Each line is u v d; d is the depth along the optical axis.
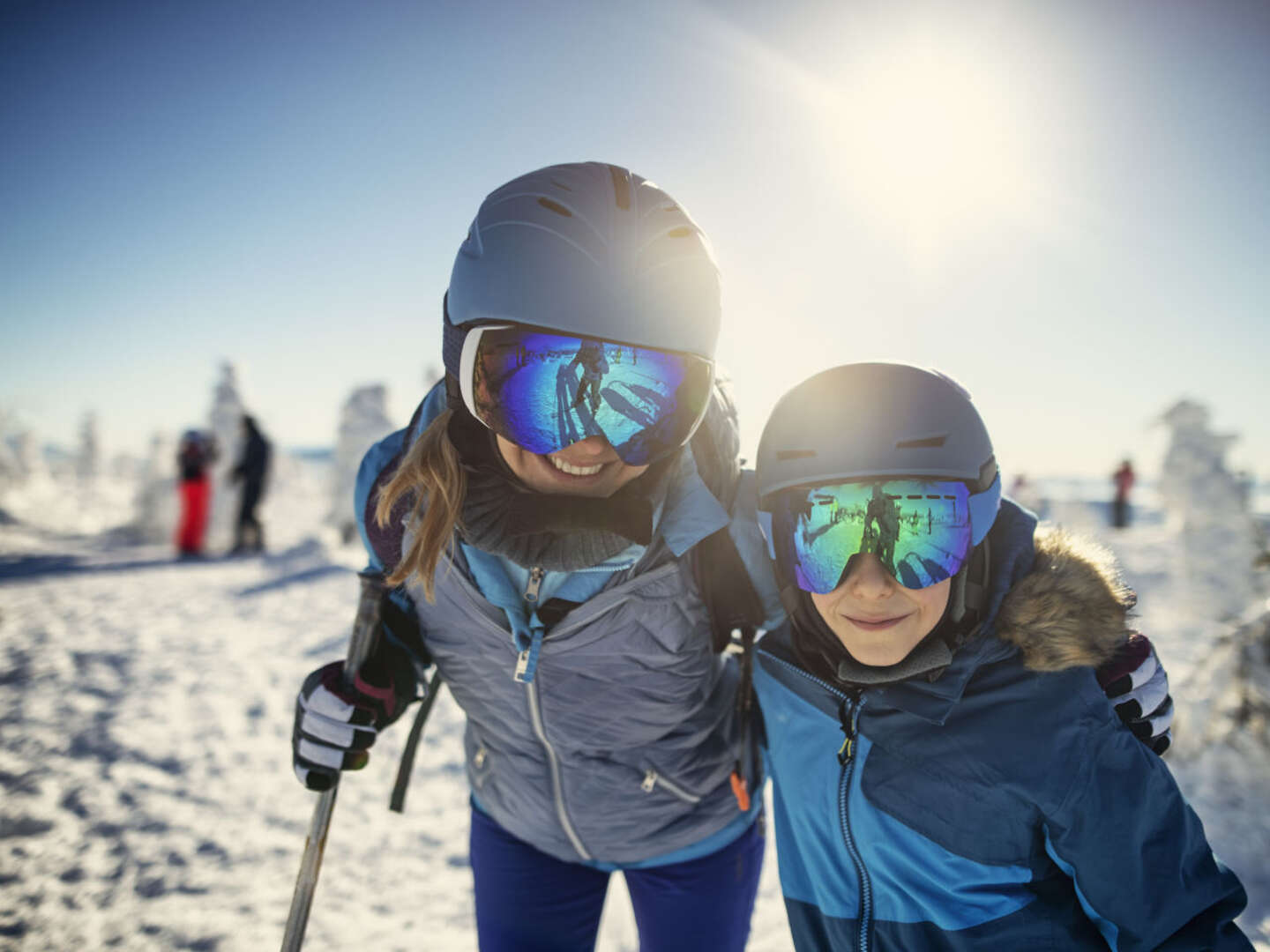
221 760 3.95
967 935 1.20
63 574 9.80
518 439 1.15
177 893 2.81
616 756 1.42
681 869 1.53
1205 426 9.77
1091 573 1.19
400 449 1.35
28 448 19.48
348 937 2.56
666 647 1.33
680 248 1.20
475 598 1.31
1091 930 1.19
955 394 1.26
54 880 2.88
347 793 3.66
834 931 1.35
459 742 4.26
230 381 15.66
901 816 1.25
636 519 1.18
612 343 1.13
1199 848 1.17
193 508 12.29
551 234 1.15
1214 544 7.22
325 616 7.14
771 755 1.46
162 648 5.98
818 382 1.29
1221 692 3.38
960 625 1.26
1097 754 1.13
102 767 3.82
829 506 1.21
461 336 1.23
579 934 1.56
